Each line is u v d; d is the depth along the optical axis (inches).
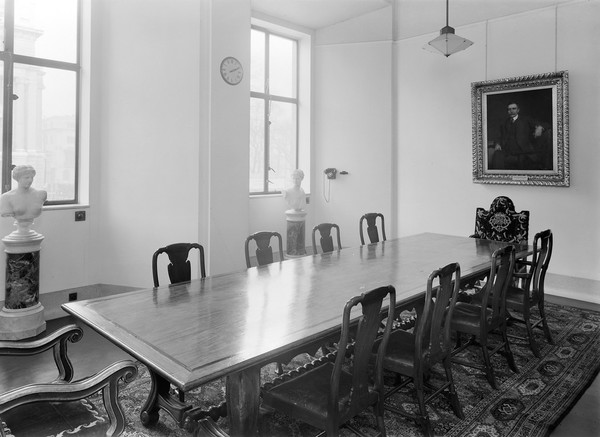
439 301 92.9
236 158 193.0
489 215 189.2
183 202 181.8
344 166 269.0
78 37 178.5
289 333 75.3
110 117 181.8
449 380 101.0
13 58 161.3
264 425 97.3
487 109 217.8
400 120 255.4
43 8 168.9
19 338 142.9
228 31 186.2
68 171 178.1
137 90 181.0
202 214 183.8
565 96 193.6
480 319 114.2
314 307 89.5
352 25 261.3
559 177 198.4
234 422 72.3
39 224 164.7
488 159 219.6
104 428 67.3
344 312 69.4
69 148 178.1
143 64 180.4
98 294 184.4
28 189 146.2
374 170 261.0
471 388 114.2
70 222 173.9
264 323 80.1
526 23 207.8
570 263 200.1
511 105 210.1
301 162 278.5
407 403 106.7
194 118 179.6
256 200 247.4
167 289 103.7
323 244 159.2
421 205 249.4
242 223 197.5
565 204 200.7
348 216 269.4
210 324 79.6
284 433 94.7
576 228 197.9
